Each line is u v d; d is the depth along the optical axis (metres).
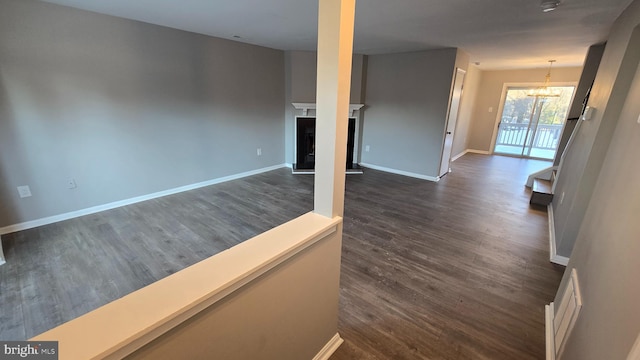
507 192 4.46
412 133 5.21
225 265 0.99
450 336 1.72
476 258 2.57
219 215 3.37
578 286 1.46
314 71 5.23
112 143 3.38
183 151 4.10
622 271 0.96
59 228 2.96
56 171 3.03
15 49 2.61
